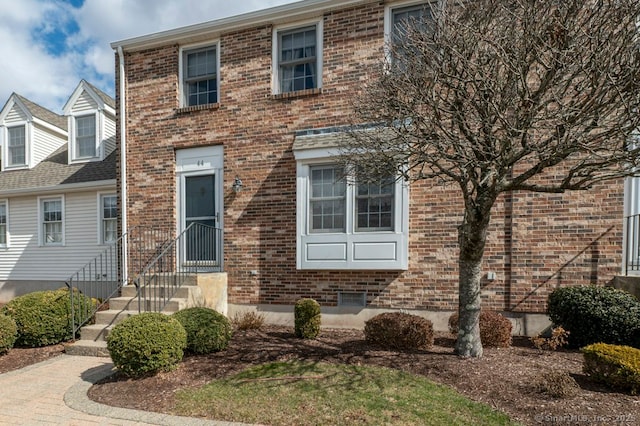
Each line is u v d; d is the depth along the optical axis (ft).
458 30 12.78
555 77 12.01
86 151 40.45
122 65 29.27
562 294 18.66
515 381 13.48
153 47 28.73
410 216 22.77
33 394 14.35
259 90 26.08
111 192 36.22
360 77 23.81
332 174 23.70
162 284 24.16
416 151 14.19
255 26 26.27
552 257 20.74
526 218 21.12
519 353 17.07
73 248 37.47
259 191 25.79
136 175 29.04
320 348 18.44
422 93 13.37
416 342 17.65
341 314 23.72
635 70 11.21
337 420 11.32
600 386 13.01
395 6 23.40
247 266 25.82
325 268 23.31
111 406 12.96
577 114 11.84
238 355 17.51
